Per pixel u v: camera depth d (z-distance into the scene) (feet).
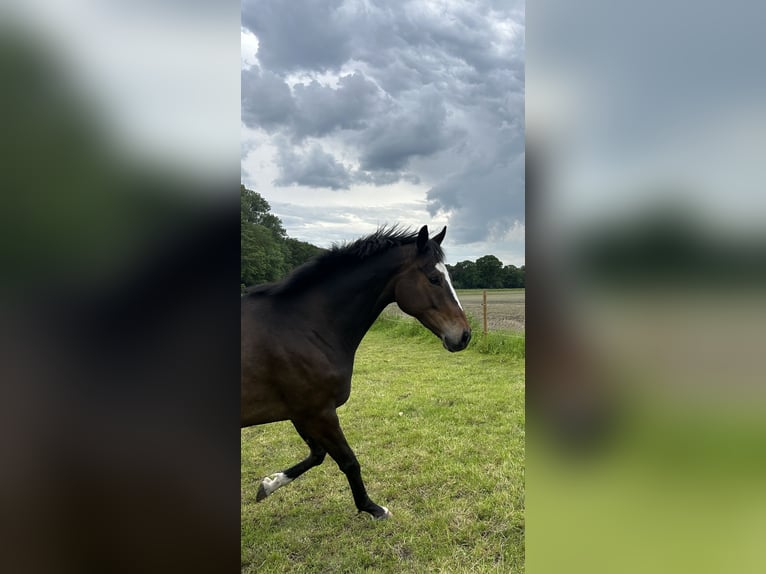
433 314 9.66
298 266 8.93
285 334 8.40
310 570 7.77
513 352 25.20
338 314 8.93
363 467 11.94
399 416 16.01
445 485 10.69
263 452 13.44
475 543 8.34
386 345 31.99
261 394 8.32
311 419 8.80
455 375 21.85
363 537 8.73
